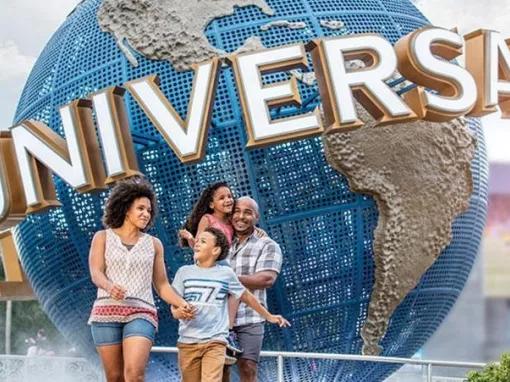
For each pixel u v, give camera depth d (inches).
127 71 576.7
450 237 594.9
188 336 411.5
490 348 1031.6
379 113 537.6
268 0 581.3
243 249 463.5
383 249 564.1
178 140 532.7
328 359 571.8
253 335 450.9
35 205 565.9
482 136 636.1
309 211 557.0
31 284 653.9
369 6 598.5
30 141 565.9
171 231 559.5
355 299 573.3
